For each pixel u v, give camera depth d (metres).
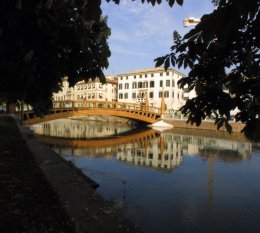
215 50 2.91
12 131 14.56
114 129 51.28
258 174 17.11
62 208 4.32
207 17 1.86
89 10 2.17
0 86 5.68
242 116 3.14
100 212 4.11
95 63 5.34
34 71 4.82
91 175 16.00
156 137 39.38
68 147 28.34
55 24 4.24
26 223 3.81
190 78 3.43
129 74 75.88
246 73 3.15
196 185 14.50
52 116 38.06
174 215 10.43
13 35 4.15
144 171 17.53
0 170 6.45
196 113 3.41
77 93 88.75
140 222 9.73
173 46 3.14
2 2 3.79
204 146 30.17
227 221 9.98
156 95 70.06
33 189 5.18
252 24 2.28
